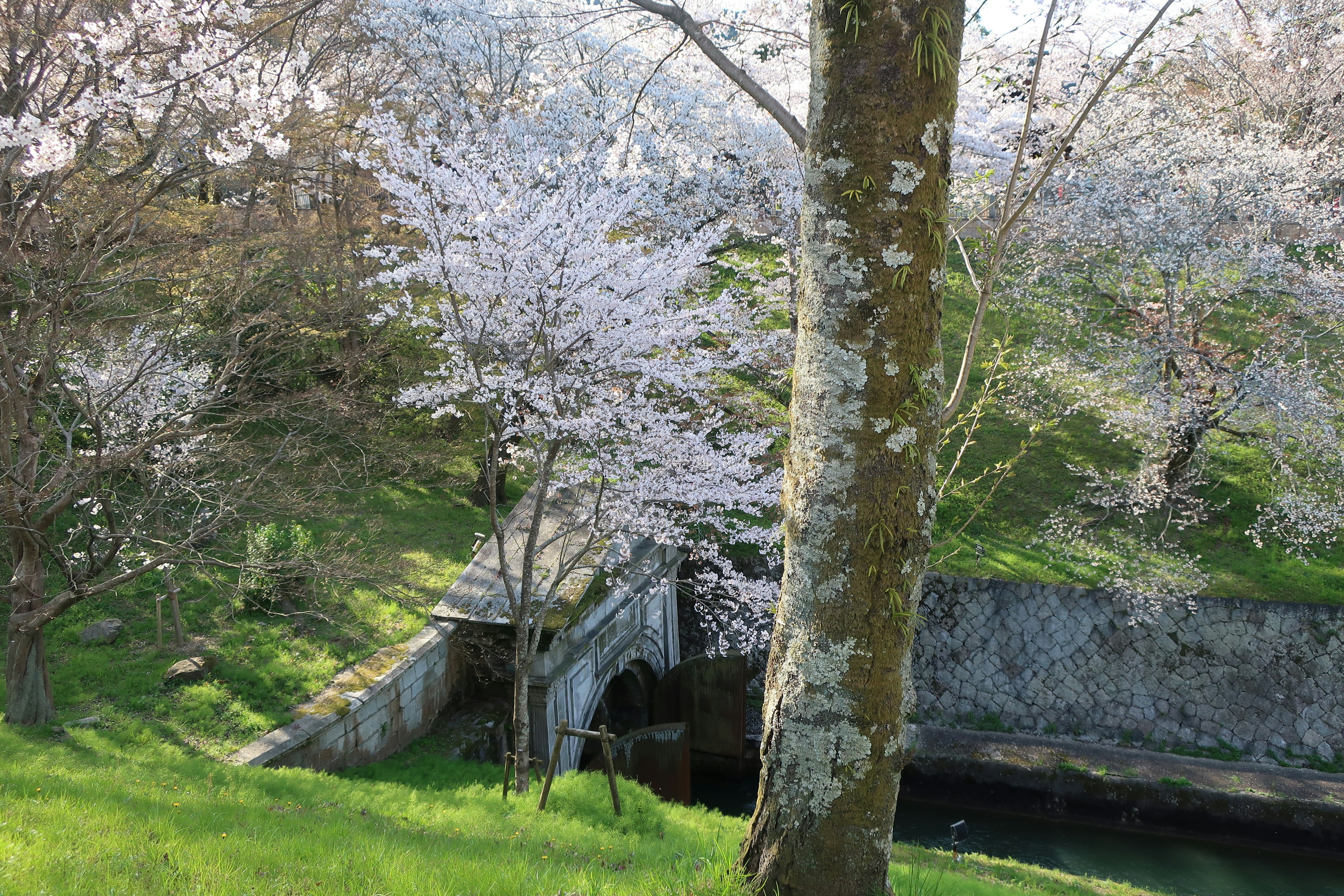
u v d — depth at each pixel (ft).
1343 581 56.18
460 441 62.59
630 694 61.93
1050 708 56.70
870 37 12.41
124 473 43.80
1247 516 61.52
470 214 35.06
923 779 55.52
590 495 50.44
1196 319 58.59
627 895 15.01
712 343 66.13
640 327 36.35
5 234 33.81
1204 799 49.85
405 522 59.72
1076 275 63.62
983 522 64.03
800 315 13.76
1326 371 62.03
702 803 57.11
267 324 44.62
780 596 14.16
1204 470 64.75
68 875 14.34
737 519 56.03
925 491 13.26
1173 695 54.90
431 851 20.52
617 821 32.81
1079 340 70.95
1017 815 53.26
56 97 34.99
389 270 50.88
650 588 54.03
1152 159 56.08
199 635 45.98
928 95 12.56
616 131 50.93
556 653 46.24
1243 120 73.87
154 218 42.22
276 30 53.62
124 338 37.88
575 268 34.50
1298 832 48.29
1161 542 60.29
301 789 32.42
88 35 33.58
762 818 13.98
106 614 47.21
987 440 70.23
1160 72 19.01
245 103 33.55
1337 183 72.38
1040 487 65.82
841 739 13.16
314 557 42.06
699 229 63.31
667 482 42.86
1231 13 56.70
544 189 40.29
